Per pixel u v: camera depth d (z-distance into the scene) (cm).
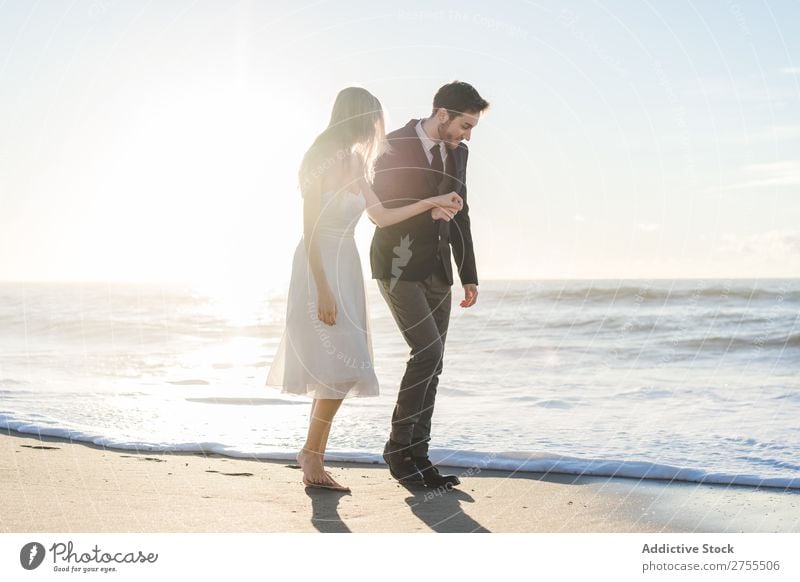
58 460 421
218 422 564
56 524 297
